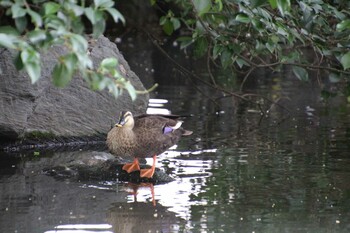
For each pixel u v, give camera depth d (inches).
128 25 1311.5
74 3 281.6
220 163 510.9
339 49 477.1
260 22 430.6
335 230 363.6
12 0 307.9
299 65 507.8
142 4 1327.5
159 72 954.7
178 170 490.9
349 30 477.4
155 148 469.7
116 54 623.2
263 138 595.2
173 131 483.5
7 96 562.3
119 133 468.4
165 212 394.9
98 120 598.5
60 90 589.3
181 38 515.5
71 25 285.4
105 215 388.5
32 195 428.8
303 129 630.5
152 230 362.6
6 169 495.8
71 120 589.6
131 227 367.6
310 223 375.6
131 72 623.2
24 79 566.9
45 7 274.1
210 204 410.6
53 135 580.1
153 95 785.6
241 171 487.2
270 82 887.7
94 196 429.1
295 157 526.9
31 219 380.2
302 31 478.0
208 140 586.2
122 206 406.6
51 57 585.0
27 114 568.4
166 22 534.9
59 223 373.4
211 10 475.2
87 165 490.9
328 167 496.7
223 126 642.8
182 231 360.2
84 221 378.0
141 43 1251.8
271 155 534.0
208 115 691.4
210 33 486.9
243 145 569.0
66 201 416.8
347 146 562.6
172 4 1155.3
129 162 504.4
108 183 461.7
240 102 762.8
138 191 440.5
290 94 806.5
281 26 439.8
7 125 555.8
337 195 429.7
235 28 501.7
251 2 388.5
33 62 256.1
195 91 820.0
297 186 448.8
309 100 772.0
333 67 542.3
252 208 402.3
